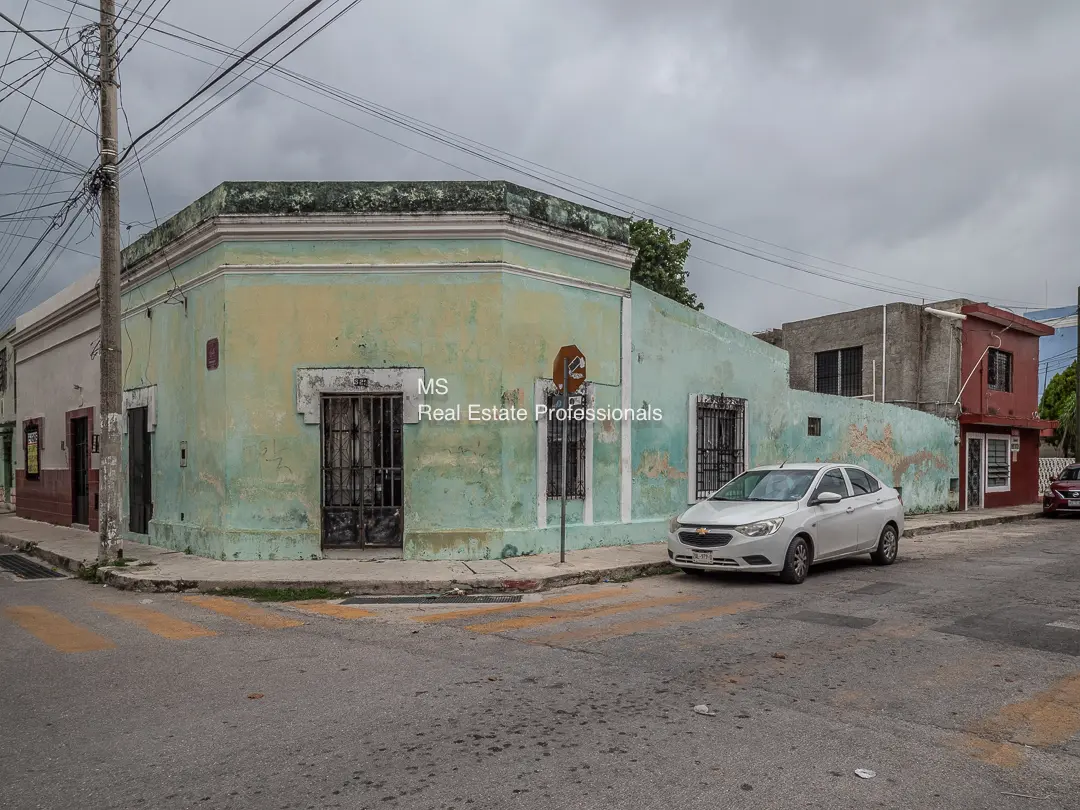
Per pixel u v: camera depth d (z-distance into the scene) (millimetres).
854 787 3820
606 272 12805
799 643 6676
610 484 12773
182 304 12562
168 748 4332
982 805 3646
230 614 8258
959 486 22812
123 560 11281
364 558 11070
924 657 6234
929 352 22922
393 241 11234
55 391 19047
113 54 11312
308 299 11227
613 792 3742
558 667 5930
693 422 14234
